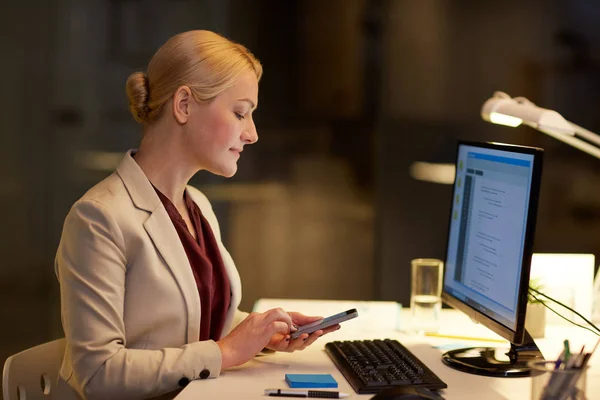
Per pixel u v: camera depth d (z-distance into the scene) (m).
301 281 4.27
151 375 1.58
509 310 1.62
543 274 2.11
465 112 4.15
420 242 4.23
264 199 4.22
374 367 1.64
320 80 4.17
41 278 4.14
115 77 4.07
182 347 1.64
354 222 4.25
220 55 1.75
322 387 1.56
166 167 1.80
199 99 1.74
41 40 4.05
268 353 1.81
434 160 4.19
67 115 4.08
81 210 1.67
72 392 1.72
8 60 4.04
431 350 1.86
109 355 1.59
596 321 2.15
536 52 4.07
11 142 4.08
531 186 1.56
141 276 1.69
